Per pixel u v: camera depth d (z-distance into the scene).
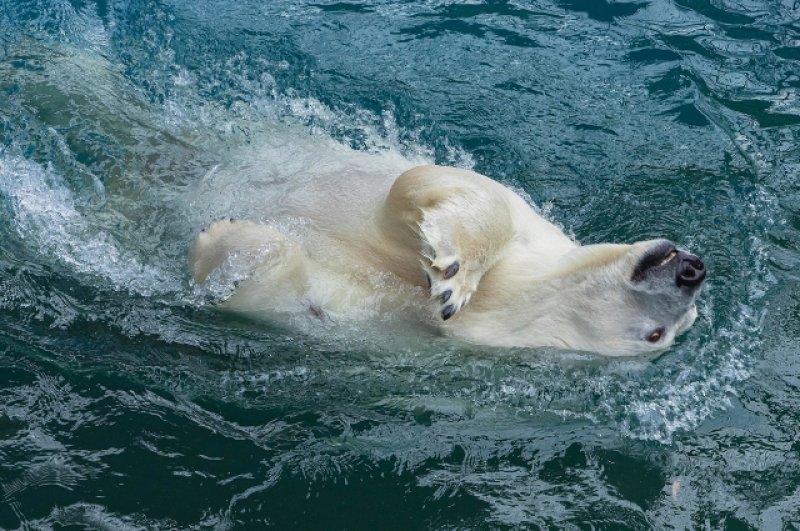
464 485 8.23
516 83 14.22
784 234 11.57
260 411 8.87
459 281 8.24
